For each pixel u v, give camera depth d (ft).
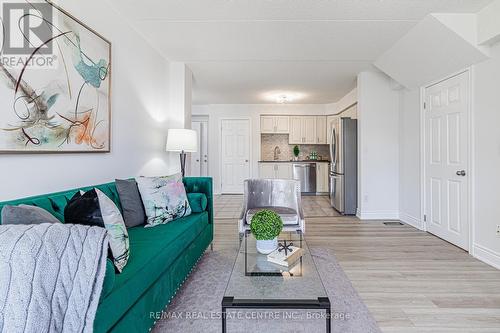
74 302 3.04
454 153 10.14
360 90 14.56
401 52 11.12
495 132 8.28
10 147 4.91
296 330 5.30
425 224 12.16
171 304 6.22
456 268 8.15
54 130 5.85
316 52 11.76
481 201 8.81
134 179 7.94
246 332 5.24
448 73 10.34
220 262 8.70
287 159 25.66
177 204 7.95
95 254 3.29
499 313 5.83
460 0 7.88
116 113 8.44
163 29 9.66
